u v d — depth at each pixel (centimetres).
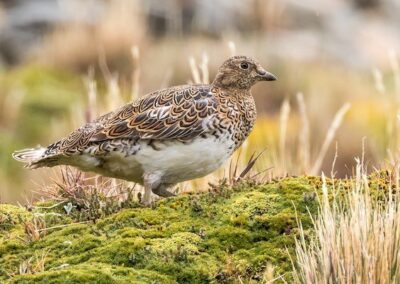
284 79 2745
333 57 3212
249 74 1099
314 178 987
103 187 1128
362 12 3706
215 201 962
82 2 3172
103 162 1041
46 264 873
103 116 1061
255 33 3103
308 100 2611
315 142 2091
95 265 841
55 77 2714
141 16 3130
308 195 934
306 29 3412
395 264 791
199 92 1055
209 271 847
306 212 923
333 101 2567
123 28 2884
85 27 2952
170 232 903
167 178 1047
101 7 3191
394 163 1031
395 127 1933
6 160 2164
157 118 1023
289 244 880
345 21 3525
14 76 2727
